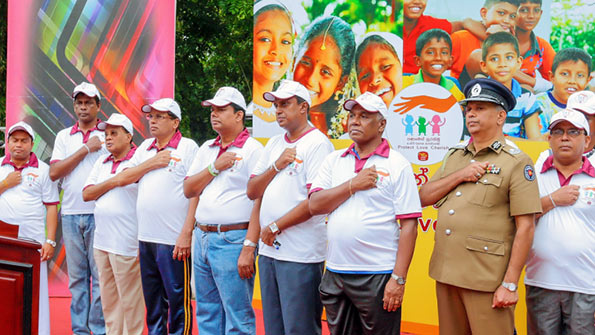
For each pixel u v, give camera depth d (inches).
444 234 127.6
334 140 204.2
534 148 180.2
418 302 192.1
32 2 247.9
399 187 127.8
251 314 160.2
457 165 132.3
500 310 122.4
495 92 126.4
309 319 144.6
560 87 177.2
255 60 214.1
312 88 206.7
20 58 249.6
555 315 140.4
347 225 128.6
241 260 155.5
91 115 205.0
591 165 140.9
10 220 193.6
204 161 167.6
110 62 242.8
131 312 182.9
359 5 199.5
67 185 201.3
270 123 213.0
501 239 123.1
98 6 243.3
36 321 119.8
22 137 195.8
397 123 195.5
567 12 175.5
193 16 587.8
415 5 192.4
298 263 143.4
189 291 171.9
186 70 586.6
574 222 138.0
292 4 208.5
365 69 199.3
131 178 174.9
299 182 145.1
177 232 172.7
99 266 185.3
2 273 116.6
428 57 191.3
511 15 181.5
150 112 178.7
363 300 128.1
